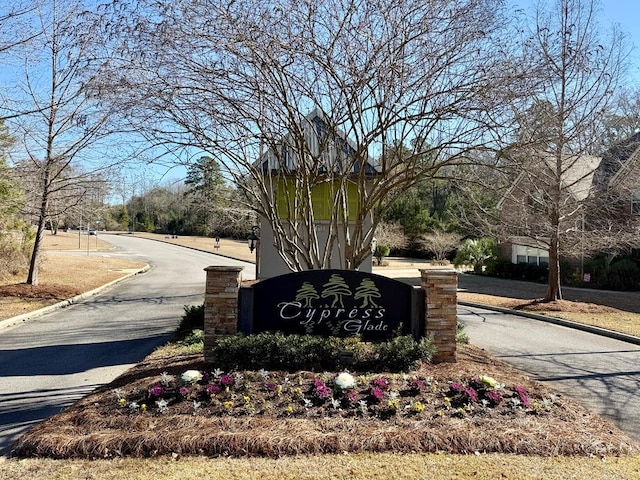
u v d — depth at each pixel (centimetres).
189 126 716
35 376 692
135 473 381
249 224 1357
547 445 429
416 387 527
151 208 6762
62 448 414
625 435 479
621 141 1423
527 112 827
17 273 1809
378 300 670
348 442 422
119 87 657
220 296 647
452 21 670
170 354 731
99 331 1034
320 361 590
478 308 1474
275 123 738
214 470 385
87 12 662
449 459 406
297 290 663
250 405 485
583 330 1106
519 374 655
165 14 627
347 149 859
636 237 1347
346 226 833
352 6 654
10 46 1027
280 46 649
